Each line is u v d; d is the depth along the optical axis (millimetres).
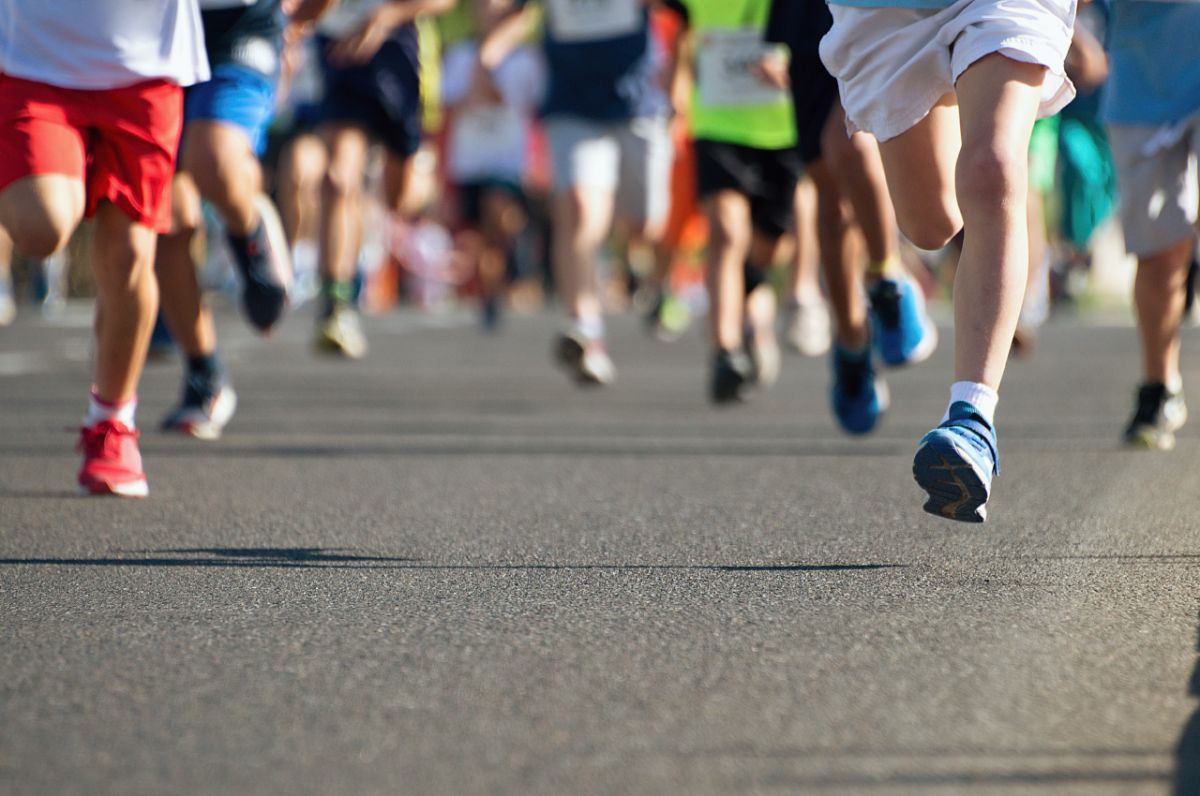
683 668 9758
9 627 10945
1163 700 9000
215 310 62719
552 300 79500
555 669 9758
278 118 37281
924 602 11508
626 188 31453
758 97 25297
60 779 7871
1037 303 59719
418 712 8914
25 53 14812
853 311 19672
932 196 13953
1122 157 19250
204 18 19047
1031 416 26047
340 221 31234
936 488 11766
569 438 22844
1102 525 14984
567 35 29953
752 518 15516
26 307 60781
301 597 11844
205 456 20359
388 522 15352
